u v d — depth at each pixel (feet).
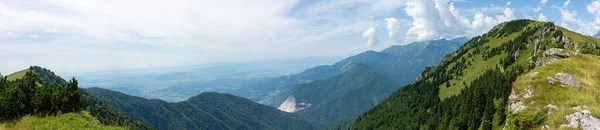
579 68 173.68
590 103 135.95
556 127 130.41
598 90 151.64
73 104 154.10
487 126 371.56
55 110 143.02
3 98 132.67
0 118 127.65
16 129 117.39
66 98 148.36
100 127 140.97
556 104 141.79
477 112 473.26
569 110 132.77
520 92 166.09
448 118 620.49
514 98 167.84
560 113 134.21
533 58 456.04
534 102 150.61
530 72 179.22
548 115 139.33
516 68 578.66
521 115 150.20
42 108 140.56
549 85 156.56
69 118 139.44
